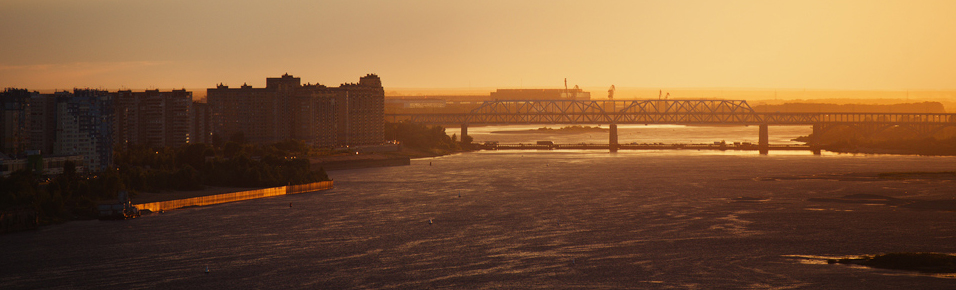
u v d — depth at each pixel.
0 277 180.75
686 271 184.00
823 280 174.62
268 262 193.12
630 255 198.38
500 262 192.75
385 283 176.88
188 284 176.00
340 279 179.75
